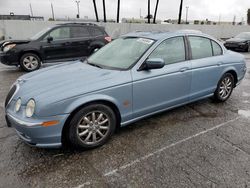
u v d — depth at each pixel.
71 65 3.87
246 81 6.96
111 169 2.73
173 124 3.91
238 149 3.18
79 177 2.59
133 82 3.28
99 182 2.52
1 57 7.90
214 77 4.50
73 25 8.82
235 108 4.68
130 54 3.65
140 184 2.49
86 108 2.95
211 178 2.58
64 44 8.57
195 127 3.82
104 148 3.17
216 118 4.18
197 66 4.09
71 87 2.89
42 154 3.01
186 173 2.66
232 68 4.82
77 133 2.96
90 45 9.11
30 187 2.44
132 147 3.20
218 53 4.64
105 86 3.03
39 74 3.47
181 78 3.87
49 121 2.71
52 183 2.50
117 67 3.45
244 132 3.67
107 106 3.14
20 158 2.92
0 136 3.45
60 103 2.73
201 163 2.85
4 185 2.46
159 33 3.97
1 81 6.66
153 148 3.18
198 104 4.86
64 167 2.76
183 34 4.05
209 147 3.22
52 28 8.41
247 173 2.67
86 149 3.11
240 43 15.55
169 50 3.79
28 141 2.83
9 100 3.11
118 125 3.43
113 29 21.09
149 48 3.55
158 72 3.54
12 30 17.89
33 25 18.38
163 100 3.75
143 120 4.03
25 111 2.77
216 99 4.84
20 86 3.15
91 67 3.60
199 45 4.29
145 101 3.50
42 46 8.19
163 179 2.56
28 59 8.11
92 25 9.32
